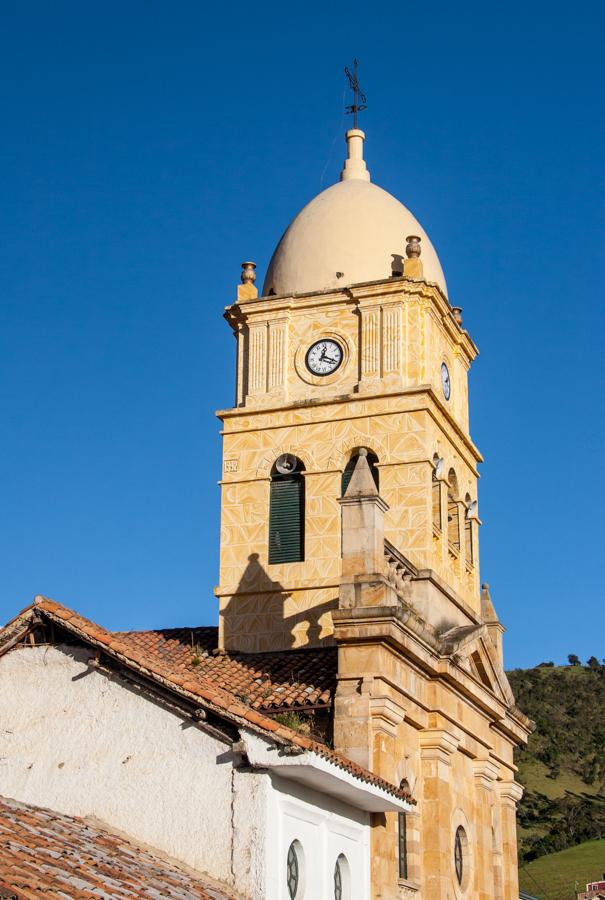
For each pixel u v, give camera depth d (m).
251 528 40.56
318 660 35.25
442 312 42.28
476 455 44.81
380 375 40.62
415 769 34.59
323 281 42.34
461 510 42.97
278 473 40.88
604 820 102.00
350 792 27.06
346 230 42.84
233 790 25.31
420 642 34.22
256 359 42.06
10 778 26.86
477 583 43.66
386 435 40.03
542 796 108.19
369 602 32.66
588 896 77.06
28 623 27.31
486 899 38.22
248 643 39.34
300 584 39.41
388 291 41.22
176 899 21.95
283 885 25.22
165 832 25.47
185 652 38.50
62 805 26.38
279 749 24.97
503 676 42.44
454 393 43.81
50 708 27.16
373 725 31.97
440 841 34.34
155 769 25.98
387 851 30.42
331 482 40.12
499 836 40.69
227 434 41.66
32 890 18.94
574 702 127.00
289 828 25.77
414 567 37.84
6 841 21.77
